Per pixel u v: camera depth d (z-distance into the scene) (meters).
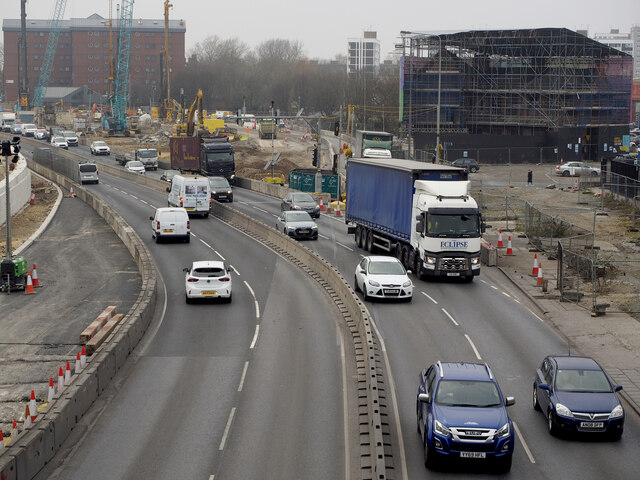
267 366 59.56
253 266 100.06
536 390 50.44
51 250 114.56
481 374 44.47
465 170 90.56
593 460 42.75
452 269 87.81
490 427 40.53
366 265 81.19
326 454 43.28
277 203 165.62
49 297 85.75
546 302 80.94
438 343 65.31
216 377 57.06
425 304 78.81
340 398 52.41
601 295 84.19
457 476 40.50
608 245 111.12
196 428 47.25
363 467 41.16
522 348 64.44
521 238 119.31
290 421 48.31
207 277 79.31
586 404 45.53
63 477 40.66
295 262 102.44
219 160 193.88
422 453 43.38
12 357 64.75
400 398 52.06
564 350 64.19
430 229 87.69
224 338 67.50
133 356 62.62
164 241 118.44
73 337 70.19
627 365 60.66
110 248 115.31
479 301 80.75
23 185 163.50
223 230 129.75
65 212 153.12
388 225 99.12
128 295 86.06
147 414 49.75
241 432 46.53
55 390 56.94
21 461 38.78
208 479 40.09
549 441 45.47
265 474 40.72
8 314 78.44
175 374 57.94
